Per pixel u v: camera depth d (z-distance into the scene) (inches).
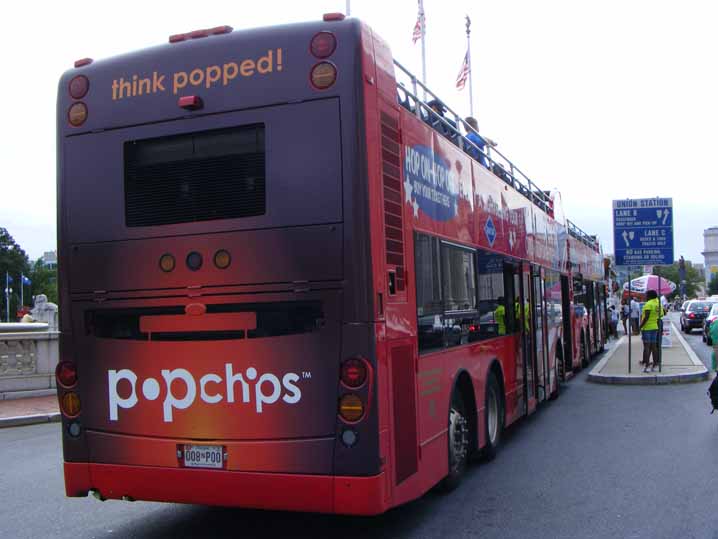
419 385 256.5
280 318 222.1
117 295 239.1
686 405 562.3
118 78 244.2
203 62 233.5
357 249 215.5
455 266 316.8
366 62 223.9
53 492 336.2
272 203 222.5
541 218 563.2
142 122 239.3
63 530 274.2
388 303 228.5
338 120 219.3
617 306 2105.1
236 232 225.8
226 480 223.0
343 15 225.6
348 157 217.6
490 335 376.5
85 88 248.5
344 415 213.9
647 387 684.7
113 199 241.8
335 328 215.6
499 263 406.6
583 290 905.5
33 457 426.0
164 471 229.6
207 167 231.8
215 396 225.6
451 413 305.4
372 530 267.4
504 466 369.7
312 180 219.6
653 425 479.5
